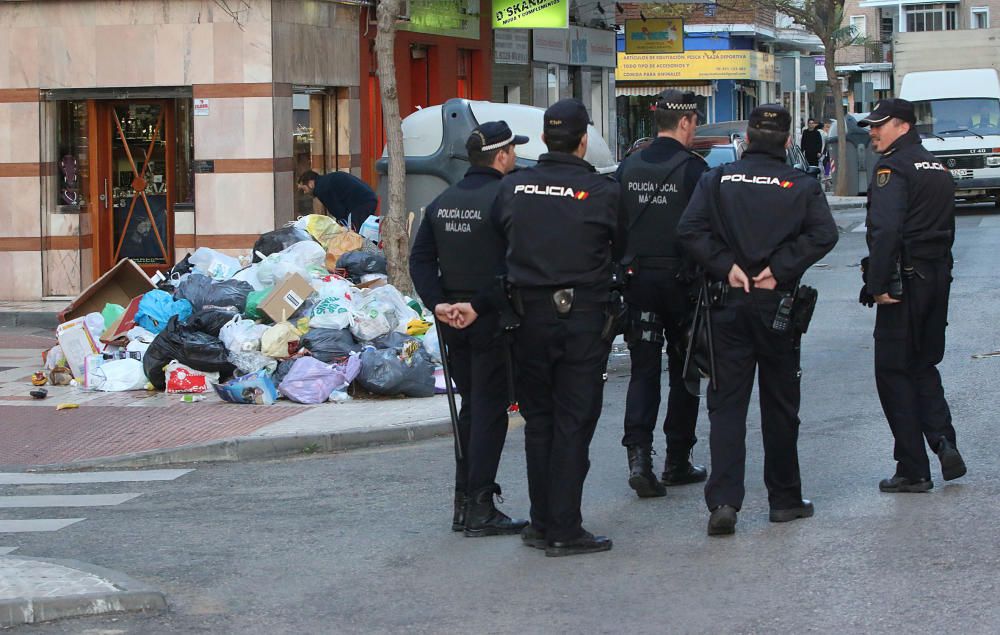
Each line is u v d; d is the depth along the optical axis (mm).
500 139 7773
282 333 12953
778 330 7477
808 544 7336
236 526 8492
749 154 7668
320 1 21000
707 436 10625
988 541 7215
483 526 7875
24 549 8086
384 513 8648
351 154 22031
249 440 10969
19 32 20016
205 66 19750
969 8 79438
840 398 11906
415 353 12914
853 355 14367
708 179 7703
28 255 20203
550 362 7320
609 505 8500
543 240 7215
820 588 6562
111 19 19859
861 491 8484
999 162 31547
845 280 21359
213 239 19922
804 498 8375
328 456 10883
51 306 19562
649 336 8672
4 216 20203
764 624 6094
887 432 10305
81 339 13906
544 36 32688
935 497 8227
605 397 12750
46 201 20234
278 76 19844
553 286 7223
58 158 20344
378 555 7594
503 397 7848
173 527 8547
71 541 8258
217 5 19656
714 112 51969
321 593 6918
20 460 10922
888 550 7141
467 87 28656
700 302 7762
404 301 14203
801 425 10727
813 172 8234
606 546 7441
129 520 8820
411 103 25625
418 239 7902
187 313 13688
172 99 20266
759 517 7996
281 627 6395
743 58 50031
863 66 75438
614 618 6289
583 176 7297
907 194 8164
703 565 7059
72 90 20031
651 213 8602
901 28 80688
